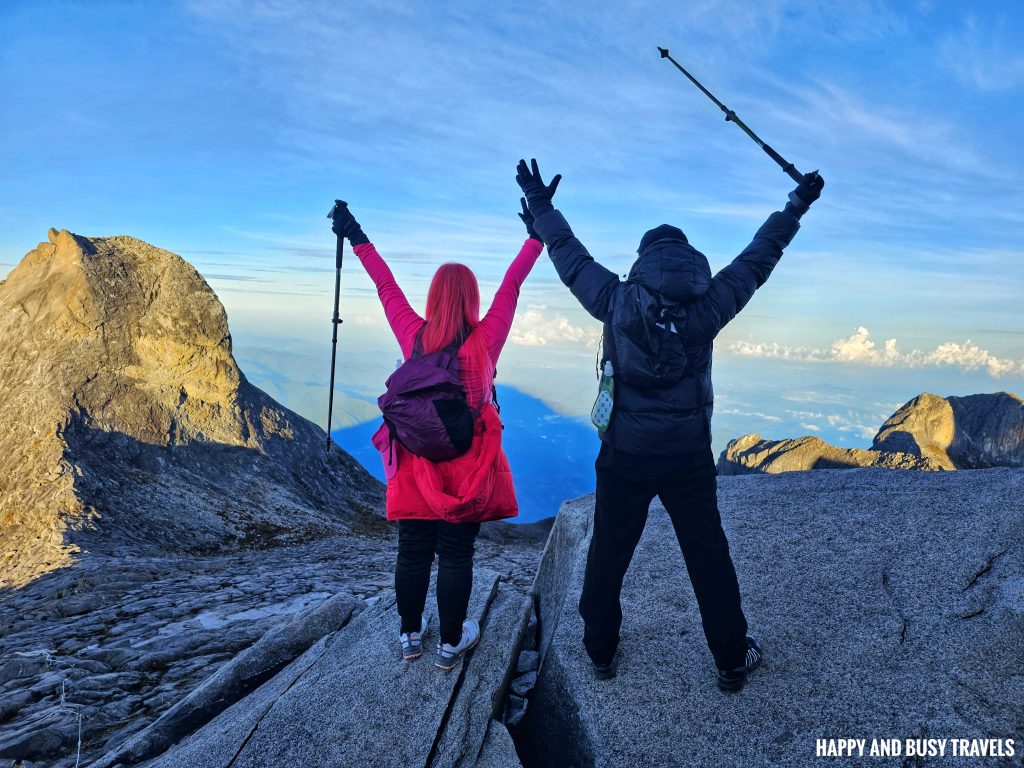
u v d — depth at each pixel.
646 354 3.14
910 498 5.16
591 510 5.44
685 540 3.38
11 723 4.56
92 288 28.12
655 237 3.34
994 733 3.06
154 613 8.14
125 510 19.75
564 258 3.44
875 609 4.02
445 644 3.70
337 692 3.56
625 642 4.06
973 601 3.93
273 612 8.08
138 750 3.73
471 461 3.37
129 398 26.38
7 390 25.09
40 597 10.69
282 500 26.70
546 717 3.80
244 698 3.86
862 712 3.29
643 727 3.39
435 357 3.36
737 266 3.22
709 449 3.30
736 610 3.36
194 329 29.70
